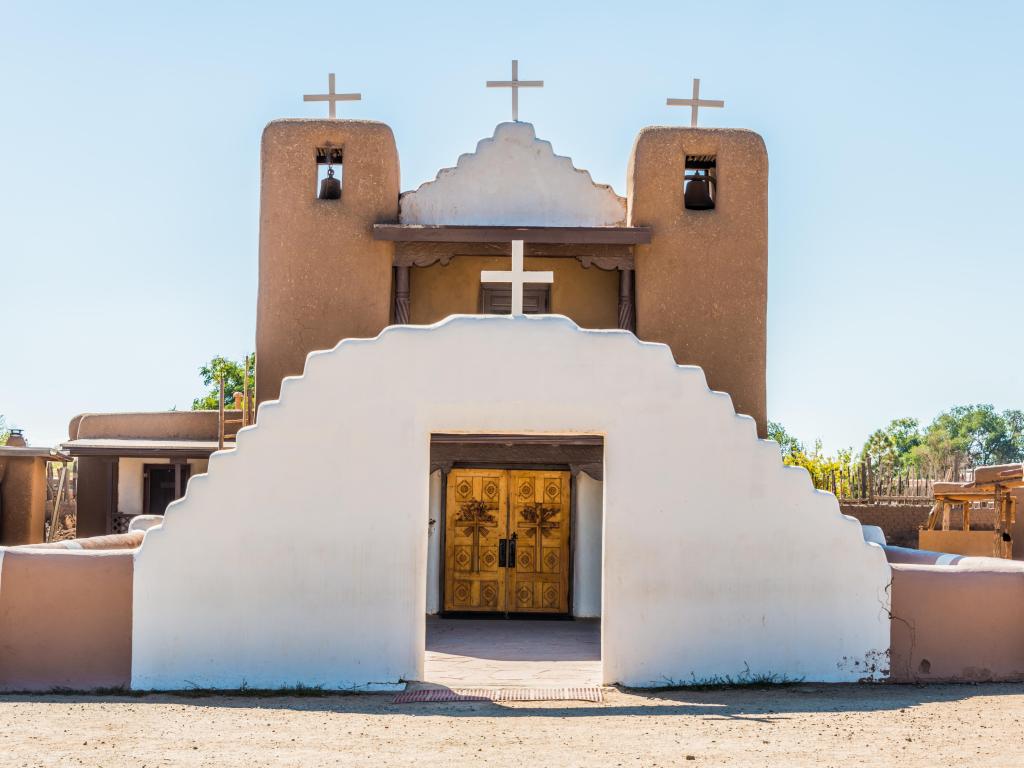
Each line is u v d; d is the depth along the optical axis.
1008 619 12.57
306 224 17.39
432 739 9.46
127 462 24.77
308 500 12.29
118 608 12.16
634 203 17.67
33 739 9.38
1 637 12.02
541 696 11.62
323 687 12.10
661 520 12.35
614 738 9.50
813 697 11.63
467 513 18.67
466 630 17.00
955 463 34.97
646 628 12.26
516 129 18.56
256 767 8.34
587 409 12.40
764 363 17.48
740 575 12.38
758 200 17.64
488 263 18.88
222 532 12.25
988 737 9.48
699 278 17.47
